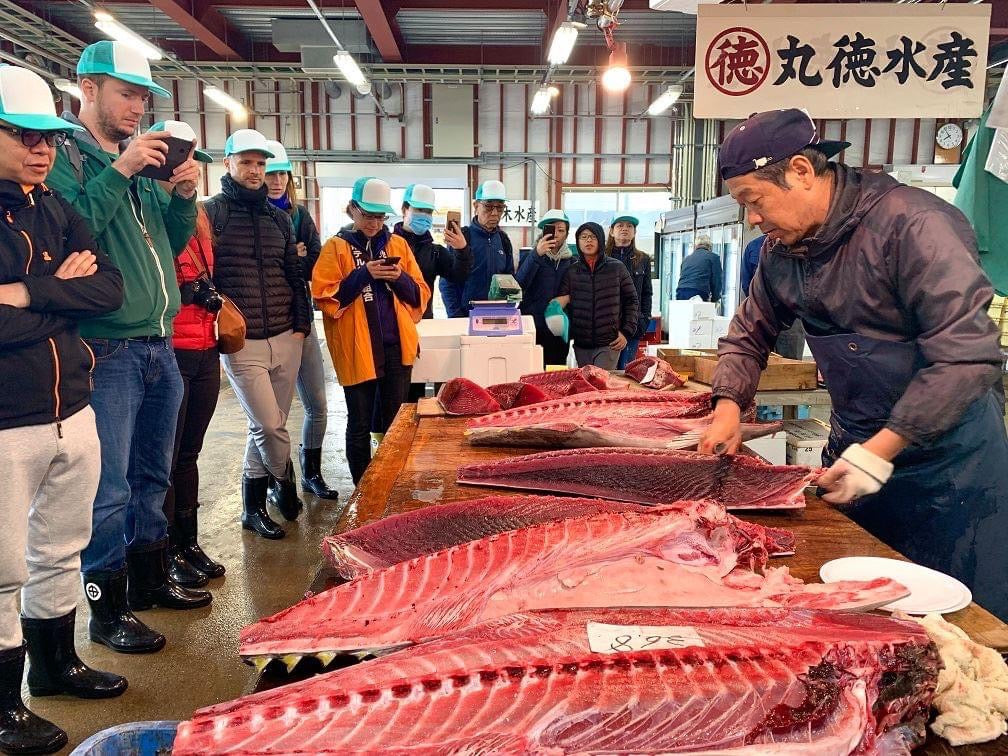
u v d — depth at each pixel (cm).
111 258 272
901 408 165
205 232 350
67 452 237
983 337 162
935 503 199
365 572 156
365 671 106
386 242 439
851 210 180
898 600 132
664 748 100
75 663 277
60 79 1127
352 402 430
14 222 223
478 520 168
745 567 146
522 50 1321
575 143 1513
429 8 1098
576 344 599
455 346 433
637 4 1036
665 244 1324
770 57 370
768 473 194
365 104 1482
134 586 348
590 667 106
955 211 174
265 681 119
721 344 232
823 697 104
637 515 148
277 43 1215
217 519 477
